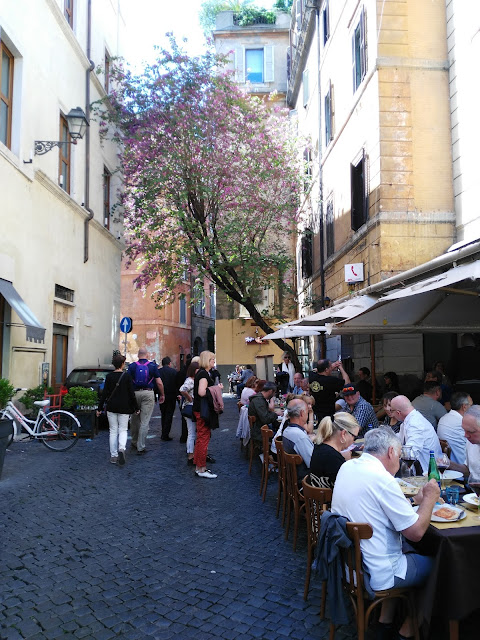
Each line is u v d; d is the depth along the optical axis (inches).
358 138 471.2
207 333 1701.5
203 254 598.5
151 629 134.6
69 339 581.9
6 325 415.8
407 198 406.6
